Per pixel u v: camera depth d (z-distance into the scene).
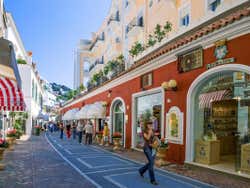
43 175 8.30
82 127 21.91
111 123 19.36
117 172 8.95
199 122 10.25
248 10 7.27
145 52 15.80
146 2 20.20
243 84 8.77
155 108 13.37
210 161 9.56
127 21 24.62
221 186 7.22
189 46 9.93
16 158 11.77
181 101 10.65
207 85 9.81
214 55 8.88
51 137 27.56
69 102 43.66
